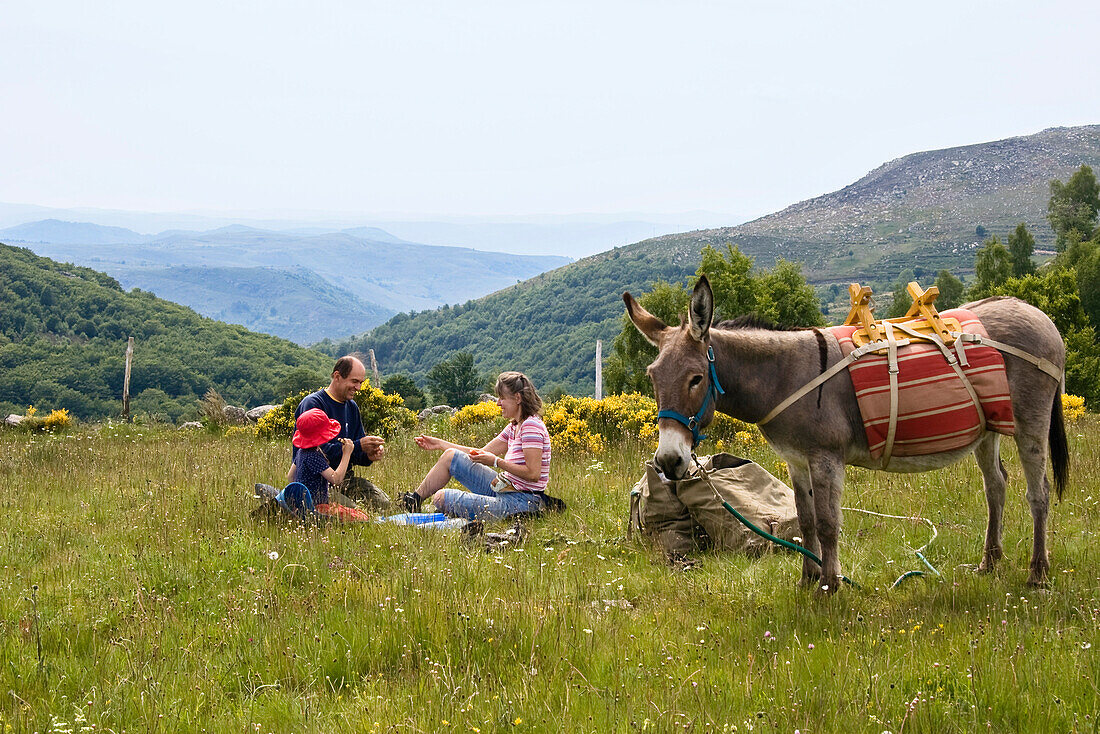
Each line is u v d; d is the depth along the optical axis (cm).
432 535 654
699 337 505
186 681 400
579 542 690
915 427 521
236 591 531
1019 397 546
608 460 1105
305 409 777
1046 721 335
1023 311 563
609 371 4353
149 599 524
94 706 370
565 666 414
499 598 496
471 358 7844
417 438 810
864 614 489
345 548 623
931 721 338
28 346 10656
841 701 357
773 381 530
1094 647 409
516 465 752
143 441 1697
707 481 630
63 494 929
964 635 429
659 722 339
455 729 346
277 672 414
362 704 372
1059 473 590
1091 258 5447
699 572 610
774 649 432
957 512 747
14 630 462
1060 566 582
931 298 557
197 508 766
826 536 525
